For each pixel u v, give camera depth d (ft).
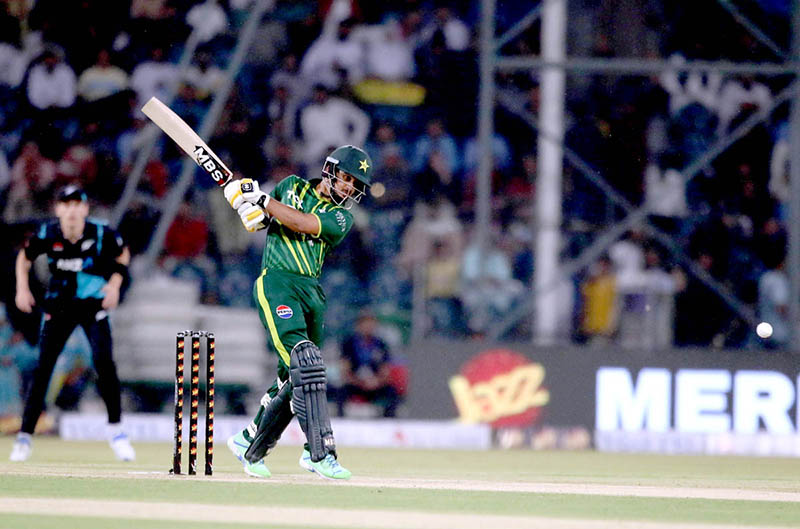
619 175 172.04
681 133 173.88
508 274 168.55
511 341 148.25
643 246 167.02
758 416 137.39
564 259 163.43
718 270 167.22
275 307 75.46
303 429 75.72
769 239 169.17
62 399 152.05
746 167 173.58
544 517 60.85
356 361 159.12
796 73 142.51
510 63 141.59
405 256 167.43
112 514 58.08
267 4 161.27
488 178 141.79
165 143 172.76
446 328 163.73
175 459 80.07
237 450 81.00
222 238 166.30
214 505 62.95
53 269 100.12
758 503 71.41
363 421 140.87
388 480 81.66
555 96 153.58
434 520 58.18
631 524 58.70
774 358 137.69
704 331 162.09
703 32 175.94
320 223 75.66
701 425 137.59
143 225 165.89
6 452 113.80
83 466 92.17
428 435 139.44
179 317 151.74
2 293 153.38
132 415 143.64
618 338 156.87
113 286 101.35
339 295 164.35
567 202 168.66
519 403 139.23
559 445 138.31
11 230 164.35
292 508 62.28
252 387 154.10
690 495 75.92
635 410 138.31
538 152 167.43
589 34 174.91
